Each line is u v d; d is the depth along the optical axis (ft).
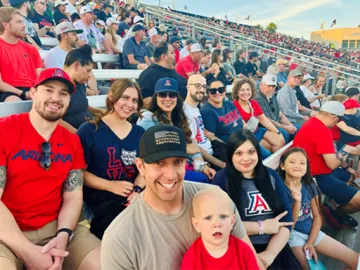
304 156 7.92
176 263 4.54
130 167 7.27
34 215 5.73
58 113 5.85
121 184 6.84
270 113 15.57
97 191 6.89
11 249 5.13
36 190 5.74
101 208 6.57
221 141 11.37
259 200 6.81
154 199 4.54
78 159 6.45
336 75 26.94
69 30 11.78
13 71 9.53
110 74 13.97
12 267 4.92
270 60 28.35
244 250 4.75
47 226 5.85
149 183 4.46
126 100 7.07
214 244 4.48
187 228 4.67
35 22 17.53
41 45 15.56
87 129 7.03
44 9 18.22
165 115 9.73
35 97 5.75
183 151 4.43
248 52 27.78
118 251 4.36
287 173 8.02
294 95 18.35
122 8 27.81
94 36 18.38
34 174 5.69
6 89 8.79
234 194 6.79
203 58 19.85
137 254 4.42
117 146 7.11
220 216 4.48
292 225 7.51
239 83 12.83
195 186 5.15
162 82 9.55
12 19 9.25
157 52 12.23
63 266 5.76
